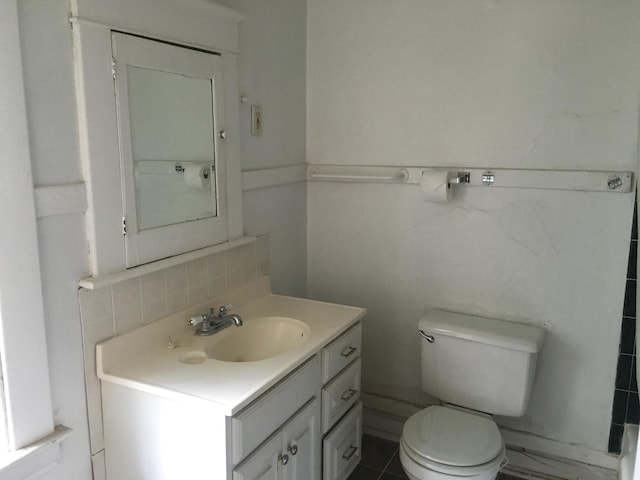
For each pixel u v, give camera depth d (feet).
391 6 7.55
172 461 4.82
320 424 6.14
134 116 5.10
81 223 4.75
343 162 8.24
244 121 6.90
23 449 4.38
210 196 6.20
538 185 6.98
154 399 4.78
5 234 4.12
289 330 6.46
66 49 4.50
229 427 4.55
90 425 5.02
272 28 7.30
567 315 7.13
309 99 8.32
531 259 7.22
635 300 6.73
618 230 6.69
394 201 7.98
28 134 4.24
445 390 7.31
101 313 5.02
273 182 7.52
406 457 6.04
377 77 7.80
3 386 4.26
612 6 6.35
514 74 6.96
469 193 7.45
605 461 7.20
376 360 8.50
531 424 7.57
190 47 5.68
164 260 5.51
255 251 7.23
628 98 6.42
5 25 3.99
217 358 5.82
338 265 8.56
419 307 8.07
